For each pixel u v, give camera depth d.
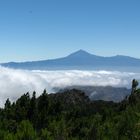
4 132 125.56
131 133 108.75
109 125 121.94
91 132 116.50
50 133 125.62
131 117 118.38
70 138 123.69
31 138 120.94
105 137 113.94
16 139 120.88
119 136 111.50
